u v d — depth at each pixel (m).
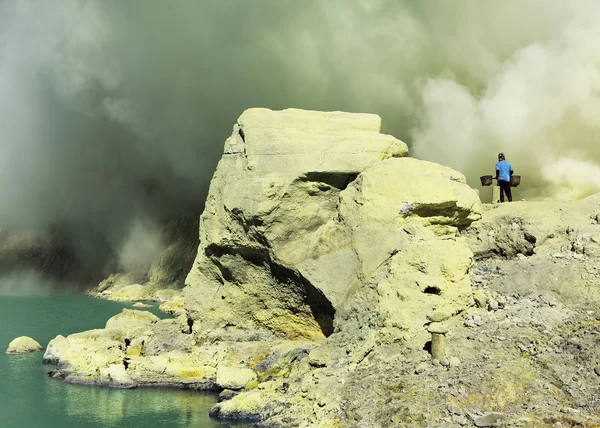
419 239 11.59
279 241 12.85
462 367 9.36
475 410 8.36
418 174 12.34
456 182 12.87
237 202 13.24
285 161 13.06
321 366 10.95
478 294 11.16
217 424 9.79
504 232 12.96
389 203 12.09
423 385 9.00
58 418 10.17
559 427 7.63
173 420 10.05
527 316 10.36
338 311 11.70
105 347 13.12
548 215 12.99
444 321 10.67
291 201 12.97
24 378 12.49
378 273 11.55
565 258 11.72
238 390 11.34
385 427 8.34
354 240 12.09
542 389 8.56
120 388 11.91
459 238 12.25
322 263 12.34
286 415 9.58
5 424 9.90
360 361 10.41
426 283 10.80
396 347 10.38
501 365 9.12
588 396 8.29
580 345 9.23
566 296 10.73
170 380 12.05
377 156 12.89
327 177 13.00
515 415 8.11
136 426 9.79
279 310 13.27
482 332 10.19
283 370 11.59
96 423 9.96
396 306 10.75
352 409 8.91
